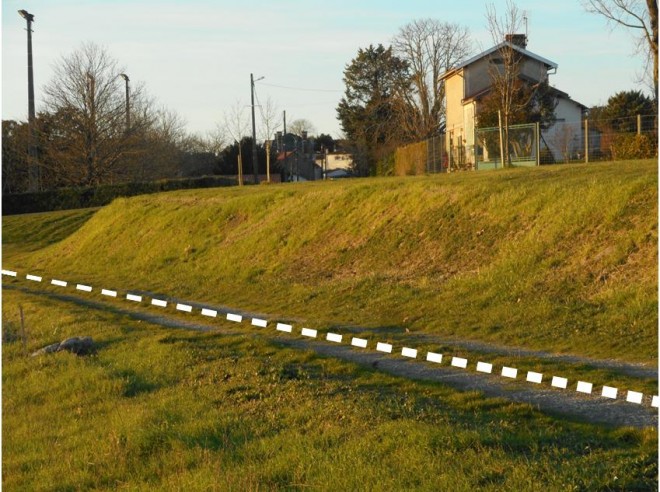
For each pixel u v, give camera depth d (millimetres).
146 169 60844
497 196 20062
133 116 61469
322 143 109375
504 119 35375
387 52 78125
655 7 25969
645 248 15109
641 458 7188
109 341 15883
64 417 11273
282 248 24156
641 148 27656
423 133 62594
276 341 14969
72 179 57531
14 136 59844
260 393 10789
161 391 11508
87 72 57000
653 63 26594
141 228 31797
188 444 9094
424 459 7473
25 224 44469
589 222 16828
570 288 15031
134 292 23812
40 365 14203
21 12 49500
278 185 34750
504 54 37594
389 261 20203
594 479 6695
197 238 28375
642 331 12656
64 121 57062
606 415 9070
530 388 10539
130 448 9359
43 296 24656
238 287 22234
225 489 7555
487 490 6699
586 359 11922
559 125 41719
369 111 75250
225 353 13562
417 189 22891
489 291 16000
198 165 76500
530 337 13398
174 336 15727
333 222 24062
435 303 16438
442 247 19453
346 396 10289
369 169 73375
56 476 9102
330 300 18500
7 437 10836
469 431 8109
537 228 17766
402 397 10195
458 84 48250
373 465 7551
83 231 35812
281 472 7875
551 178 20688
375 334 14836
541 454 7535
